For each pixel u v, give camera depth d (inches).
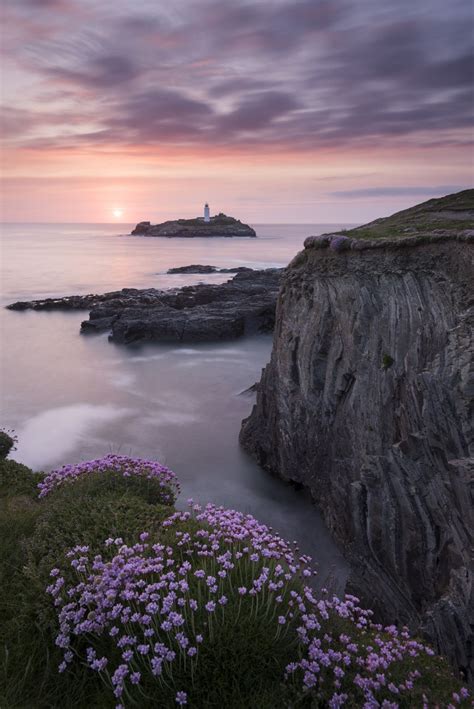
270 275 3587.6
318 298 862.5
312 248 914.7
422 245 645.9
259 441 1053.2
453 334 496.4
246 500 908.0
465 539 421.4
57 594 264.2
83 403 1476.4
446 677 251.1
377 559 562.6
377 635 267.9
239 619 235.9
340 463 726.5
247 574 267.6
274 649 226.7
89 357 2069.4
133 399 1519.4
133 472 467.5
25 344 2289.6
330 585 642.2
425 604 491.8
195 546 303.7
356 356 716.7
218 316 2391.7
